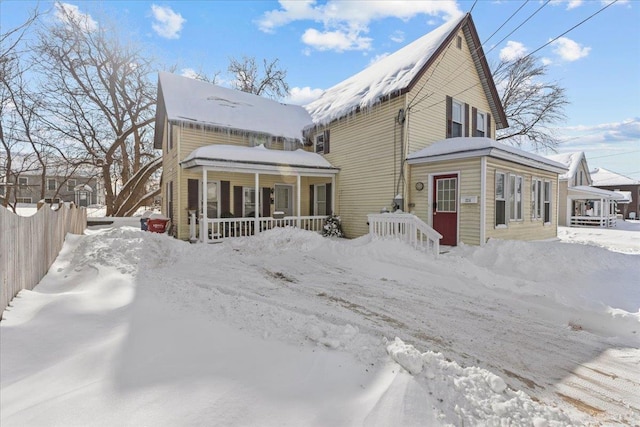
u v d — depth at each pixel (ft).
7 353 8.56
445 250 28.68
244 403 6.75
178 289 15.07
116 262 19.56
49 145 58.90
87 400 6.70
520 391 7.91
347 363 8.49
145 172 63.62
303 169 39.50
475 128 43.19
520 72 68.28
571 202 77.00
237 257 26.43
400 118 34.47
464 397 7.23
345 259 24.52
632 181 113.50
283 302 14.78
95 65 65.05
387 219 28.22
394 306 14.56
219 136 42.04
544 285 17.70
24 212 71.31
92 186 108.17
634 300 16.03
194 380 7.51
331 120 42.22
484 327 12.32
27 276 14.37
